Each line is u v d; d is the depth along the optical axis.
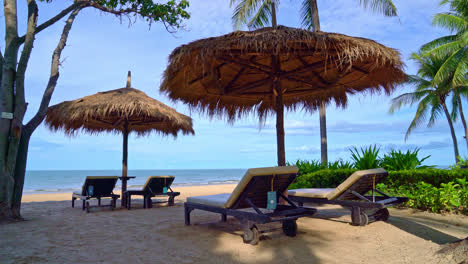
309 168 9.34
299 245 3.32
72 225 4.63
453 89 21.19
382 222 4.40
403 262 2.74
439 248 2.94
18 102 5.43
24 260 2.82
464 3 16.70
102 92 7.61
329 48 3.88
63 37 6.15
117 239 3.64
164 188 7.33
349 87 5.60
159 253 3.06
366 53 3.66
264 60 5.11
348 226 4.26
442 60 19.62
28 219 5.34
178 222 4.79
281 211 3.60
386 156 7.79
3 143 5.25
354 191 4.43
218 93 5.70
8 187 5.21
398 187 6.41
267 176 3.49
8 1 5.59
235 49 4.00
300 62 5.14
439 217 4.91
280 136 4.60
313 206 6.68
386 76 4.61
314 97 6.19
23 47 5.54
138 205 7.80
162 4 7.39
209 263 2.77
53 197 11.70
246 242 3.39
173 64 3.98
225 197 4.32
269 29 4.13
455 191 5.37
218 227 4.30
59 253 3.05
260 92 5.67
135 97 6.98
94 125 9.10
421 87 21.53
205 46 3.67
